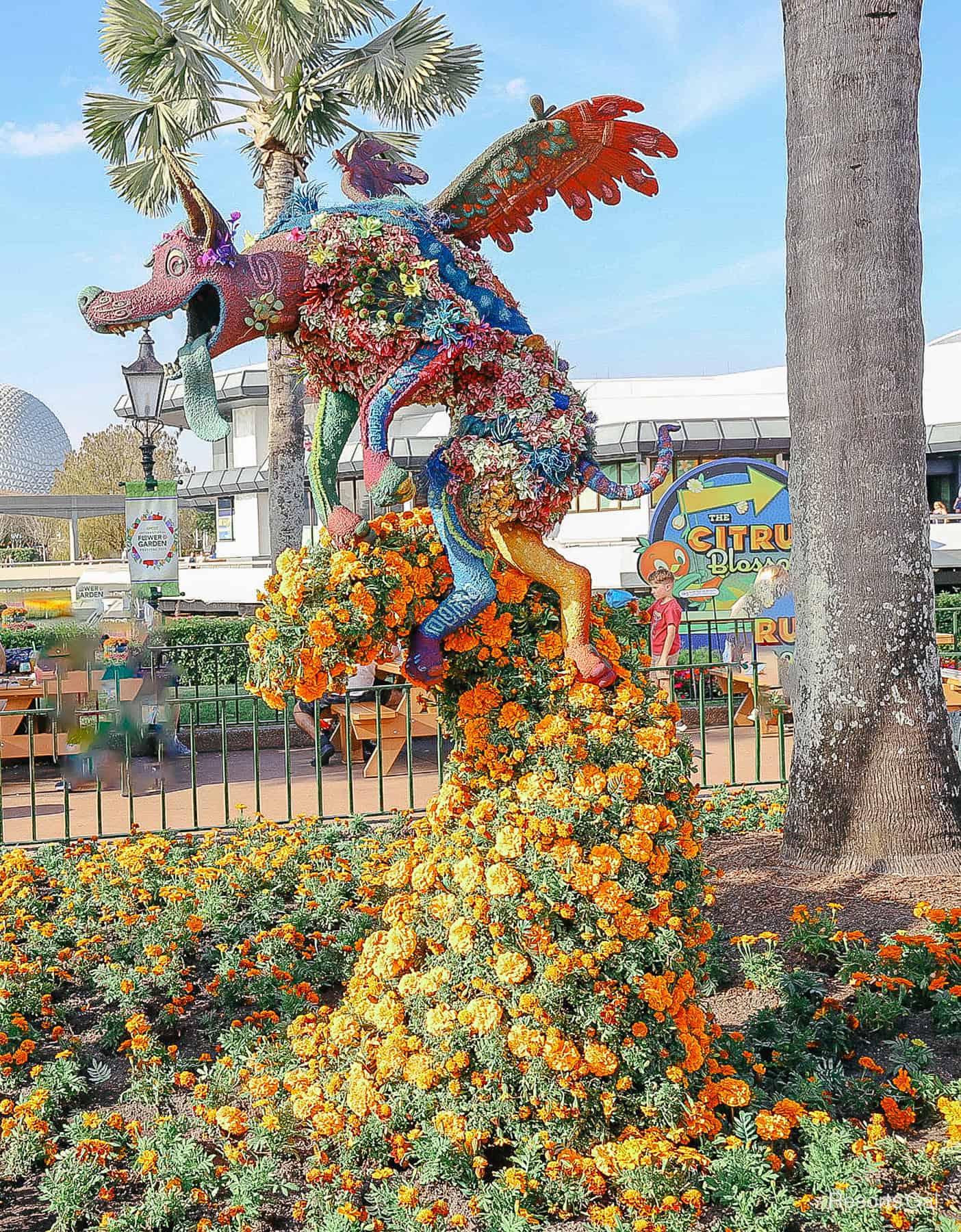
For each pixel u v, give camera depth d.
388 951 3.54
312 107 12.12
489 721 3.40
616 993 3.14
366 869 5.84
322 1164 3.21
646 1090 3.15
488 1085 3.25
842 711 5.41
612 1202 3.01
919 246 5.43
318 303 3.28
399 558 3.32
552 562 3.36
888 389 5.33
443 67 12.45
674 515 13.27
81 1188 3.14
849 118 5.29
